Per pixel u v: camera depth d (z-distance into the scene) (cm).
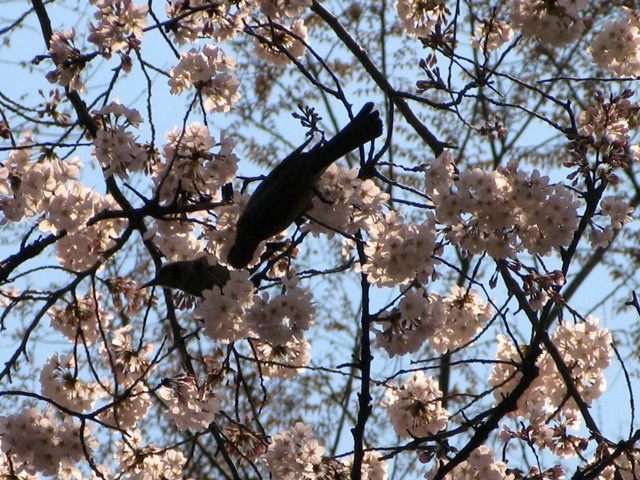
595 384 1044
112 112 911
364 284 875
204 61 953
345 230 897
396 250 865
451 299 999
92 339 1105
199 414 998
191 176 904
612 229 936
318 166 845
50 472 959
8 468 1004
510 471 975
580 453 996
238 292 864
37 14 1130
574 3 984
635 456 1030
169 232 955
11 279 942
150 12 992
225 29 1071
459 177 875
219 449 1024
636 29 1098
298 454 956
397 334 873
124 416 1048
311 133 855
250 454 1034
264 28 1187
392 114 928
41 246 975
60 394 1024
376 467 989
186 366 1083
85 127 1079
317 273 908
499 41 1116
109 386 1053
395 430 1004
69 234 1023
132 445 1048
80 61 941
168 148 907
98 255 1052
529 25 989
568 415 1045
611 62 1109
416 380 1009
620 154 946
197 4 1040
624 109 1033
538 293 887
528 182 873
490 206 873
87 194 1005
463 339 999
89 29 942
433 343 1004
